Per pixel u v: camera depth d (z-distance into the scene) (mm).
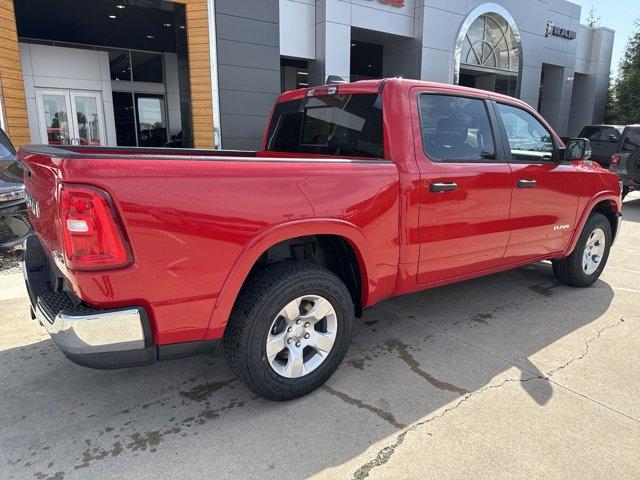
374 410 2795
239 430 2605
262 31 11477
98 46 15594
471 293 4840
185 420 2699
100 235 2076
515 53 18438
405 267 3242
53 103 13258
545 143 4230
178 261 2264
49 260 2750
